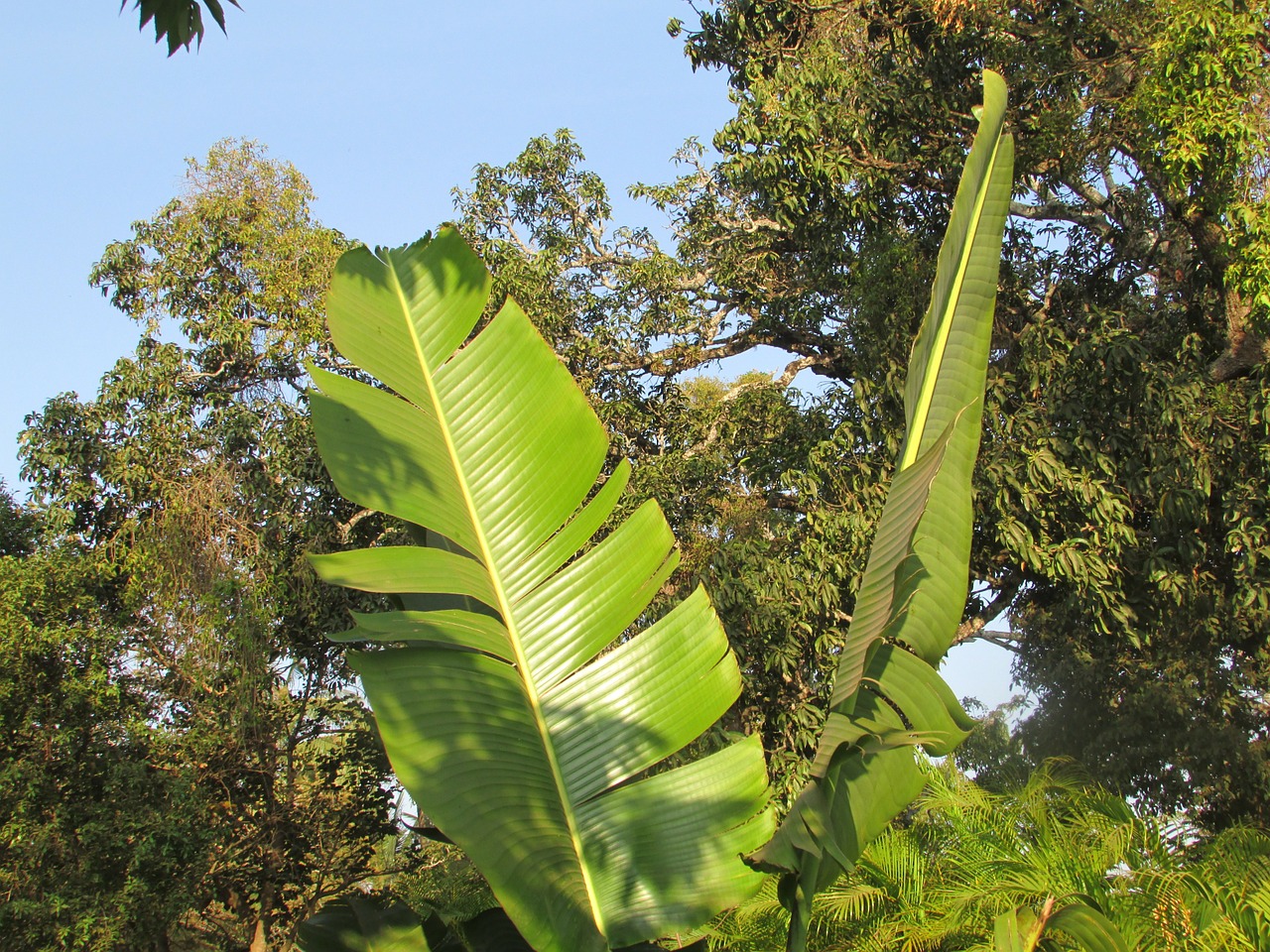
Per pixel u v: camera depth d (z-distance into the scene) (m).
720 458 13.66
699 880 3.04
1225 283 9.39
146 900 11.78
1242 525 8.73
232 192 15.76
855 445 10.74
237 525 14.30
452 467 3.42
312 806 15.98
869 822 3.09
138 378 15.02
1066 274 11.87
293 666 15.28
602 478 13.93
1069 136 10.00
